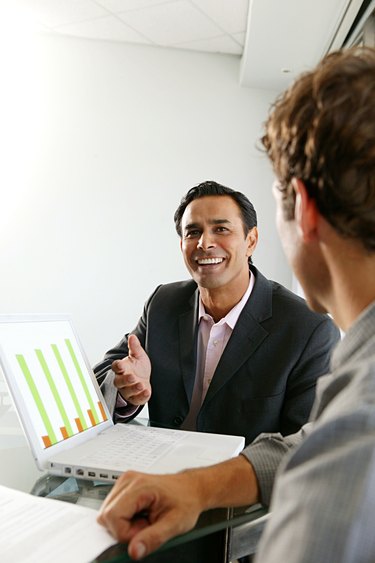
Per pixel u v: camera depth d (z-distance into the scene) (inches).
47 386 39.2
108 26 134.5
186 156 144.0
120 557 23.2
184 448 37.9
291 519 14.7
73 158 142.4
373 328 18.4
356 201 18.9
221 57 144.6
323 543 13.6
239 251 54.4
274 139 22.8
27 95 141.9
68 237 142.3
